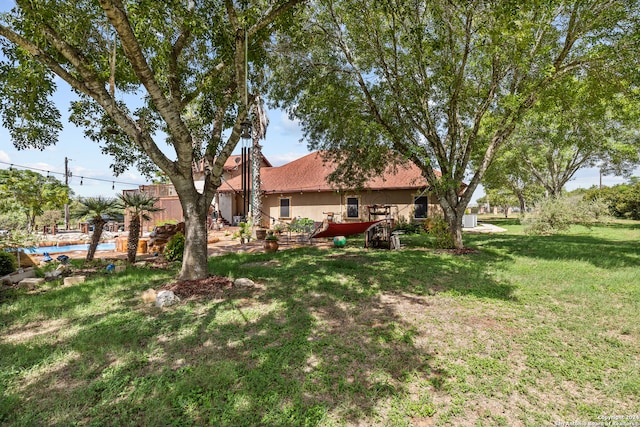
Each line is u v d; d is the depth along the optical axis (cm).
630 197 2695
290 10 641
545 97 983
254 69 784
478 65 1085
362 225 1220
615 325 454
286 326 441
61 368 334
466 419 266
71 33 600
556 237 1519
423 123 1184
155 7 459
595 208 1877
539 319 477
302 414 265
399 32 1020
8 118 674
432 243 1284
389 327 443
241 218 2417
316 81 1077
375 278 711
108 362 344
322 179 2294
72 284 691
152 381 306
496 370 337
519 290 623
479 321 468
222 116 802
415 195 1977
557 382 318
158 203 2398
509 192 3775
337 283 670
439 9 826
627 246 1178
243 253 1123
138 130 611
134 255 962
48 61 532
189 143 626
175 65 684
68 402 277
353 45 1081
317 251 1162
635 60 829
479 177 1121
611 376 329
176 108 689
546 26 847
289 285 655
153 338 404
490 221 3219
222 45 665
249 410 269
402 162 1288
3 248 851
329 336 412
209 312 495
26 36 500
